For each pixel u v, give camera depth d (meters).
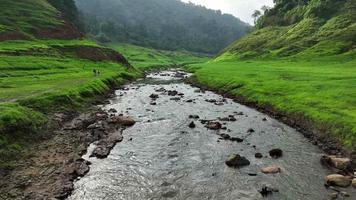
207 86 77.75
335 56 105.31
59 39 125.81
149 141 33.72
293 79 64.94
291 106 45.38
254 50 159.88
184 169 26.48
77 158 28.25
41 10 144.00
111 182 24.22
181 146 32.09
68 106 46.72
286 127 39.31
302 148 31.44
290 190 22.78
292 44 140.12
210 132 36.91
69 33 134.00
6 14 127.19
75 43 123.38
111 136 34.78
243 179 24.55
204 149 31.19
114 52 130.75
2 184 22.98
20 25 121.81
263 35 186.25
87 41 135.38
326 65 94.31
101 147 31.05
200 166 27.06
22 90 49.38
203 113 47.16
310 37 141.62
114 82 80.19
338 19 147.62
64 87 54.84
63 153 29.48
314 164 27.28
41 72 75.06
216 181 24.28
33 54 96.69
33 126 34.12
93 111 48.25
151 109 49.97
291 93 51.91
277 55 132.75
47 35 124.12
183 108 50.84
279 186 23.38
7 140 29.08
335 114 37.53
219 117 44.47
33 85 56.22
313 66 95.31
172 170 26.31
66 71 83.19
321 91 49.34
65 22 143.12
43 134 34.22
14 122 31.55
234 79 73.12
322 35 137.12
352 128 32.38
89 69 96.50
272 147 31.80
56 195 21.84
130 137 35.09
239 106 53.09
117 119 40.97
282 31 179.62
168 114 46.28
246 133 36.50
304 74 72.19
